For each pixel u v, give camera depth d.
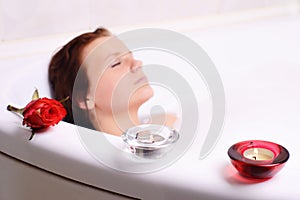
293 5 1.94
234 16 1.78
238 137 1.35
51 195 0.85
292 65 1.65
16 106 1.01
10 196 0.93
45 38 1.39
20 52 1.32
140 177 0.75
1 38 1.32
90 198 0.80
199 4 1.69
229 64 1.52
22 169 0.88
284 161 0.71
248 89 1.54
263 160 0.72
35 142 0.84
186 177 0.74
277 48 1.64
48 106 0.86
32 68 1.22
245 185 0.71
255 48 1.58
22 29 1.34
